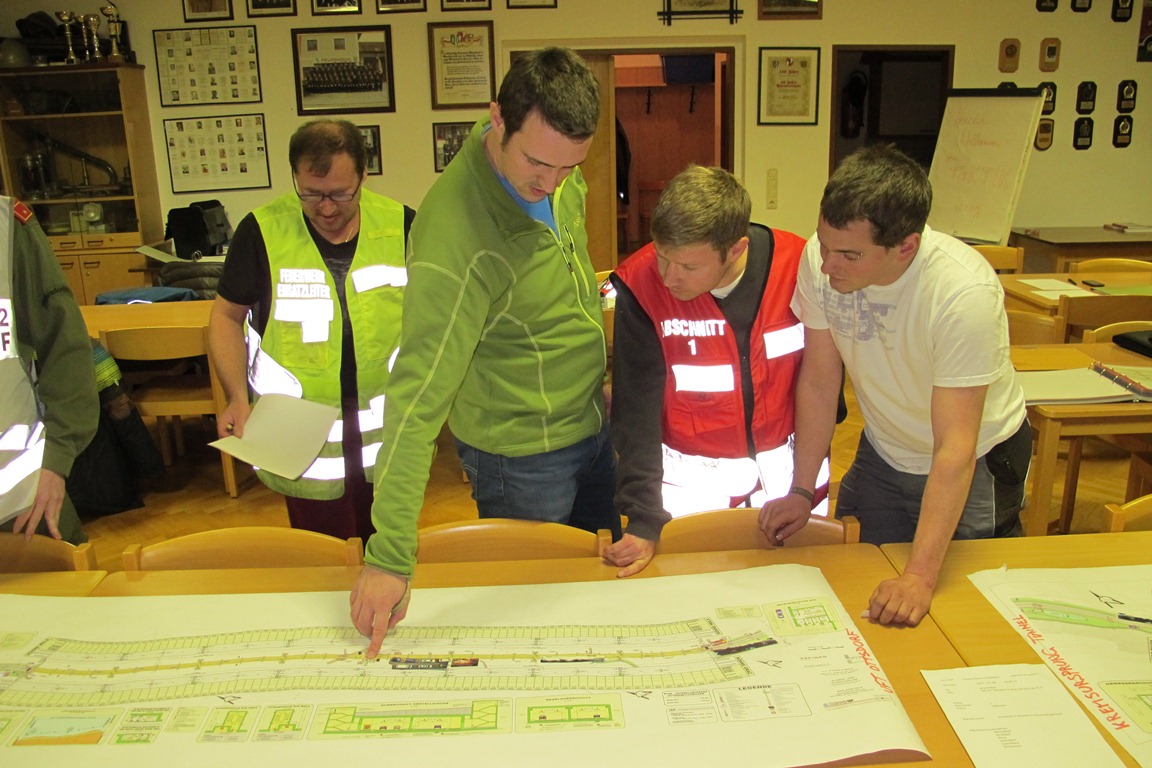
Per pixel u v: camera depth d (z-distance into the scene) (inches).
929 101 296.5
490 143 54.5
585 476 71.7
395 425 49.8
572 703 45.7
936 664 48.6
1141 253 217.2
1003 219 211.6
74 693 47.3
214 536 62.5
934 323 55.6
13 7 219.8
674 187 58.4
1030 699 45.4
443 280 51.2
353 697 46.5
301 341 79.6
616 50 225.3
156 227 228.7
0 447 64.1
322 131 73.0
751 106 228.2
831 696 45.7
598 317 67.6
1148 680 46.8
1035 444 122.6
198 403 144.8
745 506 76.9
